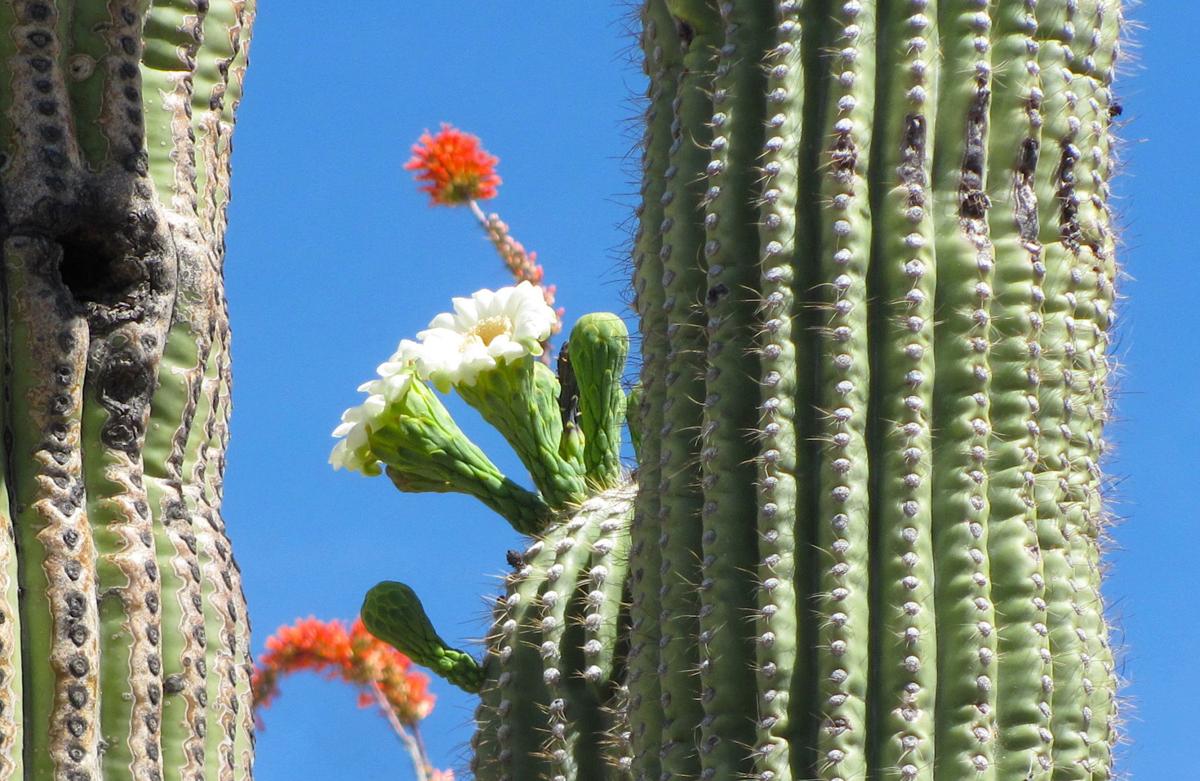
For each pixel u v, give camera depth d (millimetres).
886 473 5801
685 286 6289
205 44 6102
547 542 7262
